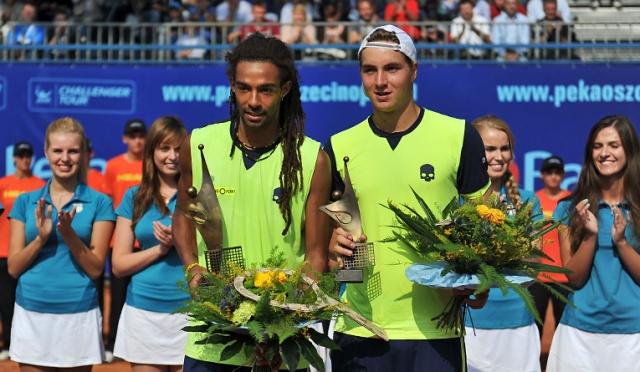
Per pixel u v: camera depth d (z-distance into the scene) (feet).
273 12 63.16
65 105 55.67
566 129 53.52
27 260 28.25
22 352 28.48
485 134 26.50
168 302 27.55
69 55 56.90
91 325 28.81
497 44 54.08
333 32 57.06
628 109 53.31
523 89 53.72
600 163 25.29
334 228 21.75
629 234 25.21
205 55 57.06
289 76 19.34
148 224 27.89
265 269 18.95
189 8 64.13
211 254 19.52
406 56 20.44
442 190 20.90
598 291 25.48
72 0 64.59
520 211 20.76
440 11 60.75
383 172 20.95
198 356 20.22
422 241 20.20
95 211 28.78
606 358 25.49
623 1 68.90
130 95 55.36
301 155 19.70
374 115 21.30
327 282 19.01
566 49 54.90
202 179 19.71
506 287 19.65
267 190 19.79
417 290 20.81
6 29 58.18
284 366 20.07
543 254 20.45
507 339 26.89
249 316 17.93
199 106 55.11
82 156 29.04
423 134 20.97
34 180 45.44
